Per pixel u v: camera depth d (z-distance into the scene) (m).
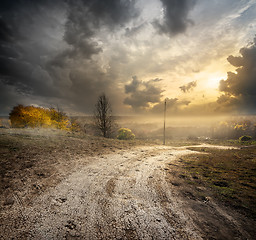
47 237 2.78
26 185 4.78
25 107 17.33
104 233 2.94
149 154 11.53
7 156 6.93
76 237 2.81
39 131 15.39
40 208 3.68
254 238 2.76
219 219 3.36
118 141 17.34
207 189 4.96
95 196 4.43
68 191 4.66
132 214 3.57
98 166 7.48
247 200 4.11
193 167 7.79
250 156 9.88
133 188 5.05
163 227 3.11
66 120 22.44
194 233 2.92
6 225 3.01
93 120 22.84
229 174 6.37
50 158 7.78
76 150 10.27
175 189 4.99
